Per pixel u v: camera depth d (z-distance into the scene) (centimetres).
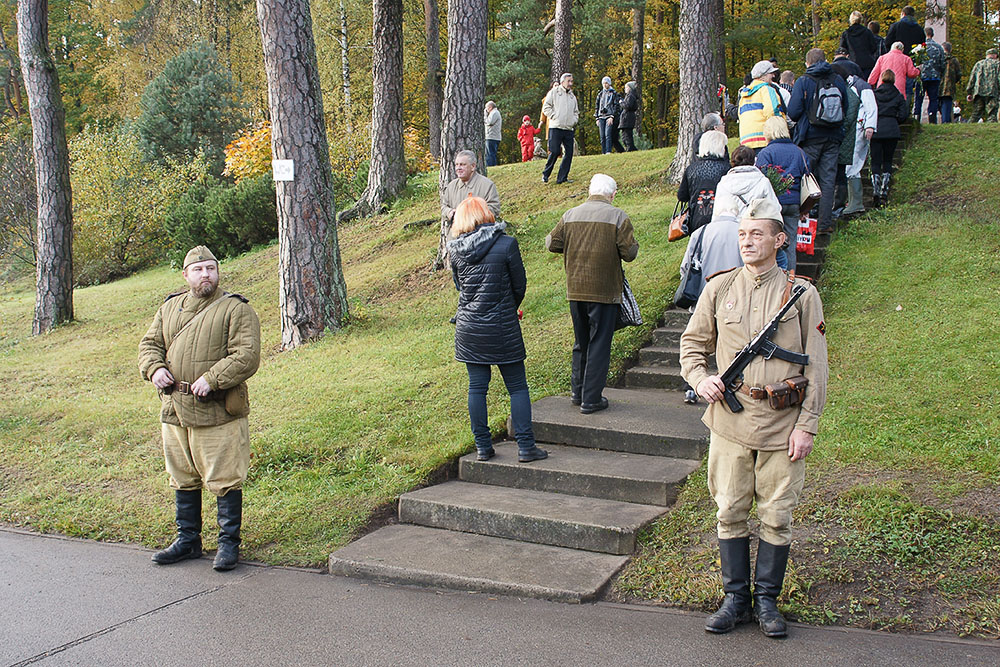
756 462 375
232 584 468
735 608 383
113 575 485
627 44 3114
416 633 395
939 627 371
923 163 1090
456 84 1157
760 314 368
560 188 1406
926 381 600
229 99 2553
